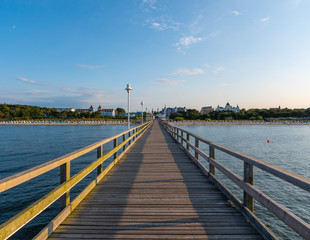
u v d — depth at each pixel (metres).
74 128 69.06
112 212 2.99
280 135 43.84
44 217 7.82
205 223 2.66
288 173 1.81
